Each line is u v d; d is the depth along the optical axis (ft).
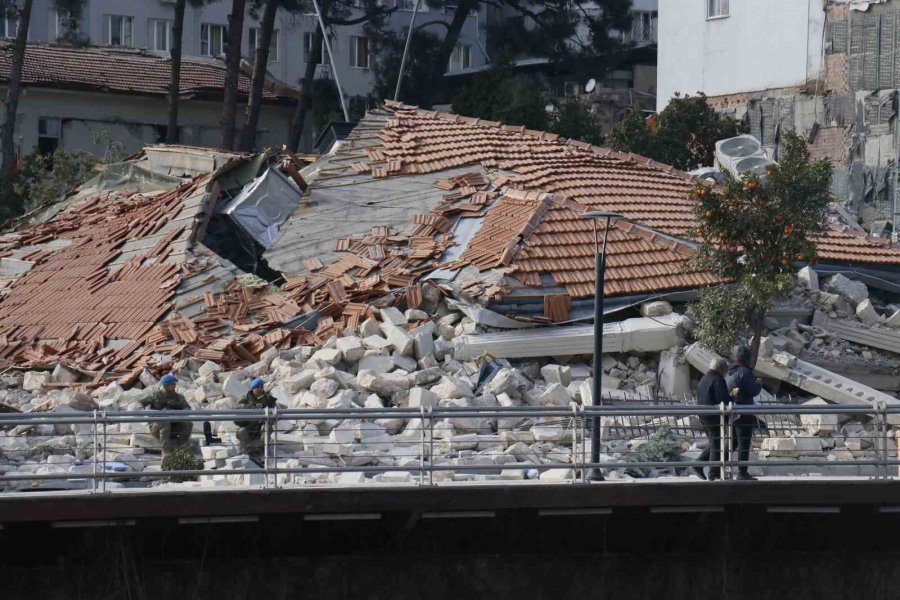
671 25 522.88
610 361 260.62
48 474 165.58
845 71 451.94
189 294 288.71
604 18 565.12
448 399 228.43
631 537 188.96
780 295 263.90
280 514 175.22
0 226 419.54
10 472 192.44
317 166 355.36
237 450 194.08
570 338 257.14
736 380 193.77
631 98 626.64
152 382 251.19
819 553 194.39
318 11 483.10
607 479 186.19
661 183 341.00
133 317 284.41
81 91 570.46
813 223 244.01
